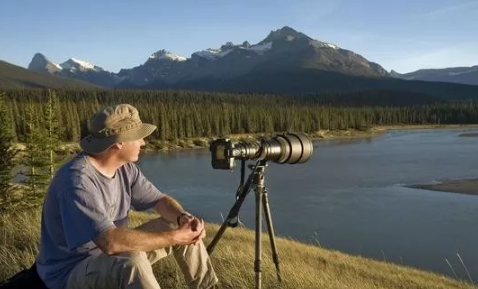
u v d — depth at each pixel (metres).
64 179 2.80
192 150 93.12
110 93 193.00
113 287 2.72
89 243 2.88
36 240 5.57
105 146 2.89
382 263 14.58
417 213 31.30
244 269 5.03
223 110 119.19
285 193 40.03
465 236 25.06
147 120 97.94
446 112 190.50
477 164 57.97
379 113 176.12
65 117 82.75
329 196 38.09
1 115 18.98
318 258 11.95
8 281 3.09
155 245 2.82
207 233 13.88
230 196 38.59
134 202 3.38
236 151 3.50
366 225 28.06
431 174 49.81
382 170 54.41
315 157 72.88
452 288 11.30
